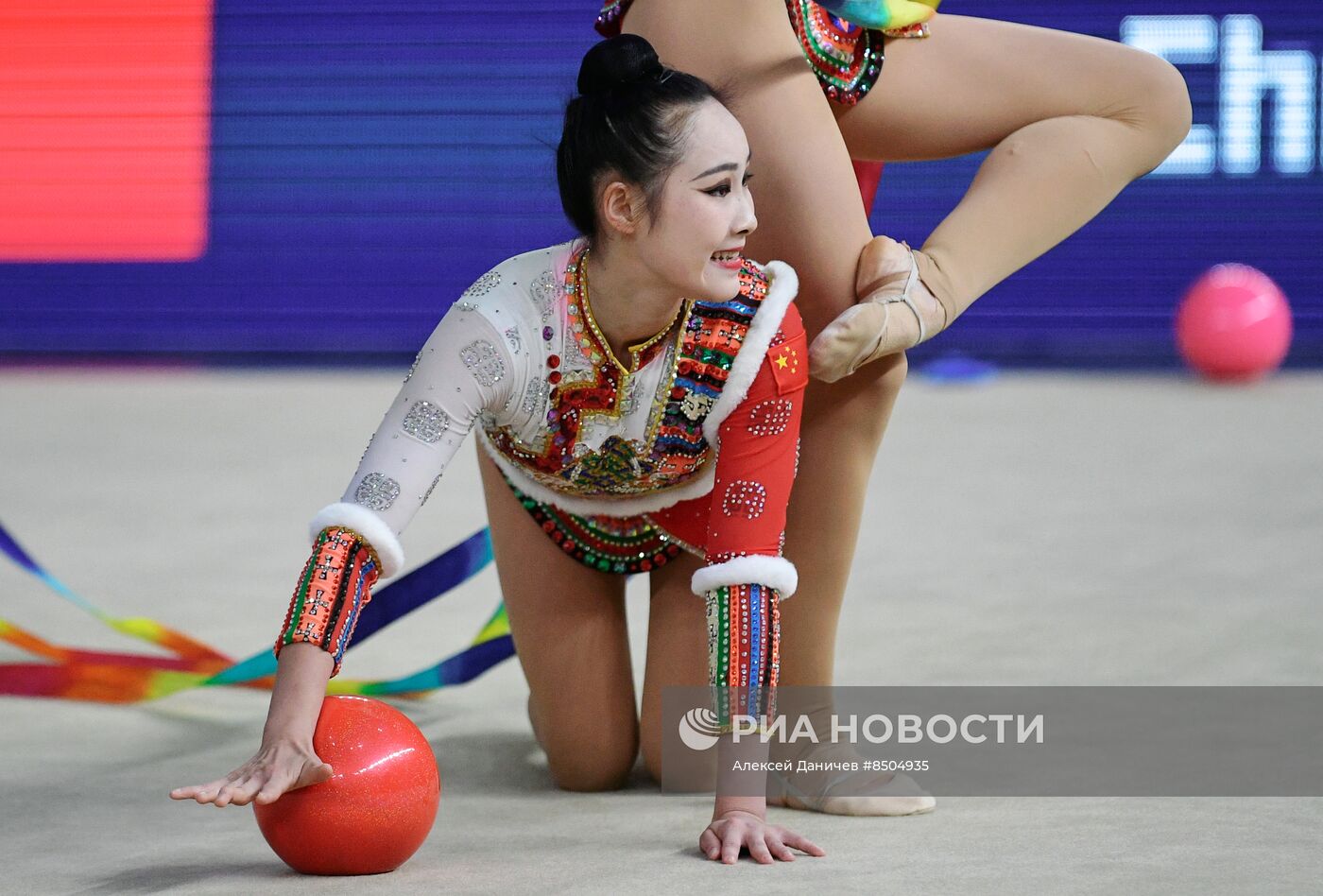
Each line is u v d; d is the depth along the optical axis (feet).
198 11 140.56
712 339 29.94
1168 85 36.55
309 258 142.31
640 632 50.67
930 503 74.38
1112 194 36.63
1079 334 138.82
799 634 34.76
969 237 34.91
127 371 135.33
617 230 28.60
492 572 61.41
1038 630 48.96
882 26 35.32
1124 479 80.69
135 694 43.37
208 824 31.83
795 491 34.58
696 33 34.53
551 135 140.87
